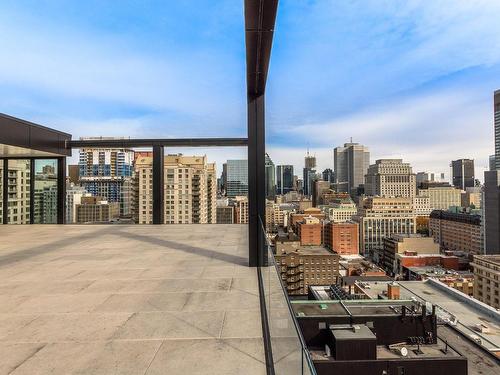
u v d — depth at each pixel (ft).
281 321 5.62
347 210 369.30
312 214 289.94
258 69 11.64
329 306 28.78
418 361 22.95
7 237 22.99
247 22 8.40
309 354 3.16
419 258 196.13
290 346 4.51
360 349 21.74
